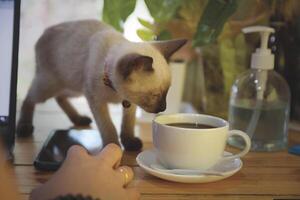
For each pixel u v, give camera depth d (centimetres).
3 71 54
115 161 45
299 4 71
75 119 73
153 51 58
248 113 62
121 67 54
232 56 74
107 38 60
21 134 65
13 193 30
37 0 88
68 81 66
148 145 63
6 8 53
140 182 48
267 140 61
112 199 39
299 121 73
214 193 46
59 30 67
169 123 53
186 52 82
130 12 65
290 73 74
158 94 58
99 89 59
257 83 62
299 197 45
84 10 92
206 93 77
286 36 74
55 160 52
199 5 73
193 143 47
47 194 38
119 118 78
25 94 75
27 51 83
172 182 48
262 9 71
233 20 71
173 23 76
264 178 50
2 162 30
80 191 38
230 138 62
